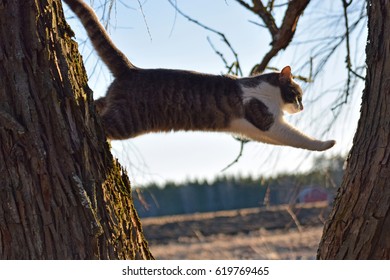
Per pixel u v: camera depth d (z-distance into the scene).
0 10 1.74
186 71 2.42
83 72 1.83
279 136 2.49
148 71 2.37
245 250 4.34
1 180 1.73
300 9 2.42
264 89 2.50
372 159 1.85
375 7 1.89
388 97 1.85
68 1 2.29
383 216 1.83
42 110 1.74
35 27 1.75
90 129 1.80
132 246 1.84
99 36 2.31
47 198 1.73
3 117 1.72
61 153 1.75
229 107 2.44
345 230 1.87
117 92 2.31
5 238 1.73
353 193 1.87
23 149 1.73
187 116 2.39
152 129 2.36
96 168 1.79
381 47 1.87
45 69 1.75
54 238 1.73
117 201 1.83
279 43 2.48
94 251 1.75
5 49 1.74
